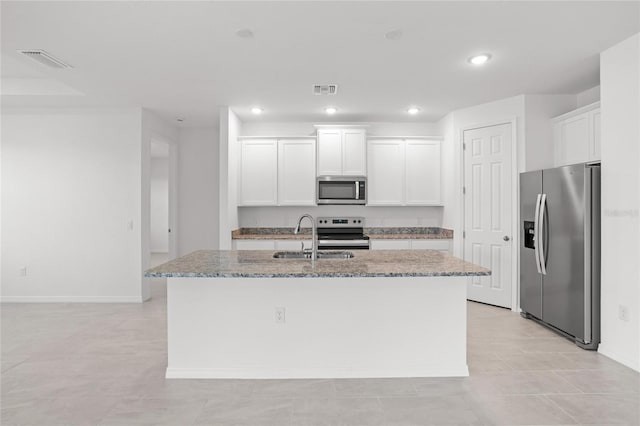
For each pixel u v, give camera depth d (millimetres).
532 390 2479
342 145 5199
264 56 3145
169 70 3453
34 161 4770
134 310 4395
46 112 4754
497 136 4496
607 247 3031
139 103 4551
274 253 3225
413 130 5590
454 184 4969
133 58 3174
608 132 3021
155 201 10062
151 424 2102
